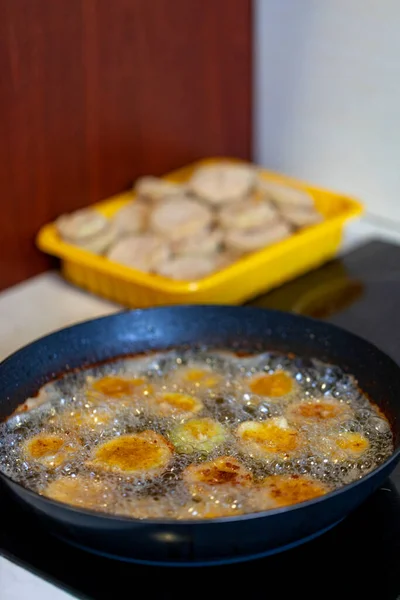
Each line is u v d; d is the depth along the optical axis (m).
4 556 0.74
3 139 1.05
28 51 1.04
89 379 0.89
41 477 0.77
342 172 1.27
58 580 0.72
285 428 0.83
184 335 0.93
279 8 1.24
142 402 0.86
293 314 0.92
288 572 0.73
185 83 1.23
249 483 0.77
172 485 0.76
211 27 1.23
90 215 1.09
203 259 1.05
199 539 0.68
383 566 0.73
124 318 0.91
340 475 0.77
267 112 1.31
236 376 0.90
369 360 0.87
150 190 1.15
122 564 0.73
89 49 1.10
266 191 1.15
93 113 1.13
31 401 0.86
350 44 1.19
